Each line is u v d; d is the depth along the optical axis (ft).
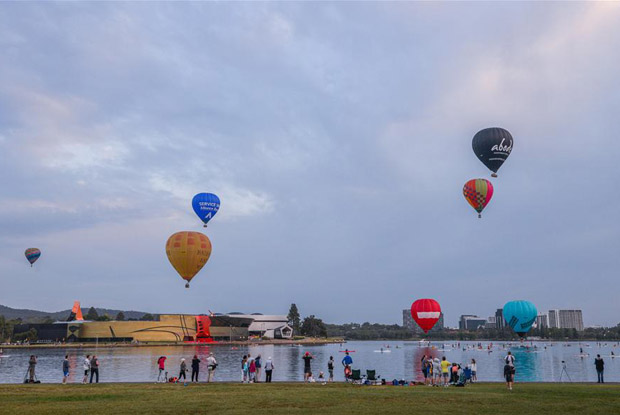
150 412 79.87
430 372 141.49
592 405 87.45
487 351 611.88
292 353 520.42
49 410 81.87
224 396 98.43
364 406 85.87
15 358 420.36
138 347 637.71
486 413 79.51
